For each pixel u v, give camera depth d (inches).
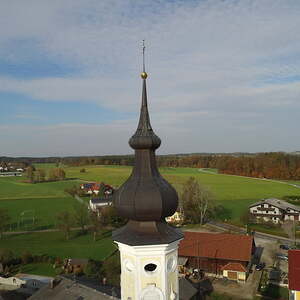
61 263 2546.8
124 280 593.6
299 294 1663.4
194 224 3895.2
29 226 3853.3
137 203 566.9
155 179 587.5
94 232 3412.9
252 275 2364.7
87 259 2472.9
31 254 2716.5
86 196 5728.3
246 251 2386.8
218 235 2586.1
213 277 2353.6
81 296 1526.8
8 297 2068.2
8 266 2539.4
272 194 5497.1
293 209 3998.5
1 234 3444.9
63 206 4886.8
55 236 3447.3
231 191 5762.8
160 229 584.1
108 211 3794.3
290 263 1754.4
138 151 599.8
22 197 5600.4
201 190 4180.6
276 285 2191.2
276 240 3193.9
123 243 572.7
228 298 1989.4
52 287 1635.1
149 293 571.2
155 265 584.1
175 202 596.1
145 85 613.0
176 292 601.9
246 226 3641.7
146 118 601.9
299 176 7372.1
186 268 2458.2
